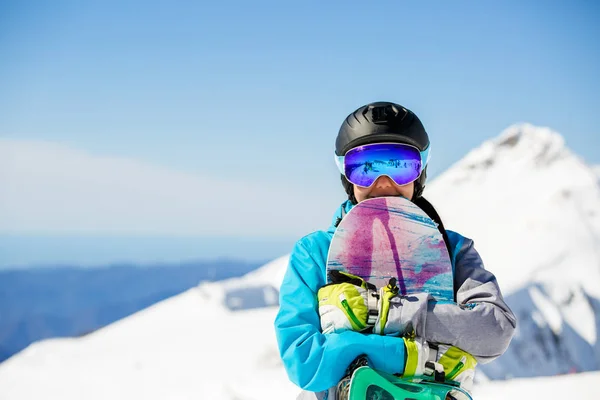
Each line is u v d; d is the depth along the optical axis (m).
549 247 52.53
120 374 12.94
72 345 16.84
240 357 14.40
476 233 67.88
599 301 42.06
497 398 5.48
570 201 66.38
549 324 38.28
